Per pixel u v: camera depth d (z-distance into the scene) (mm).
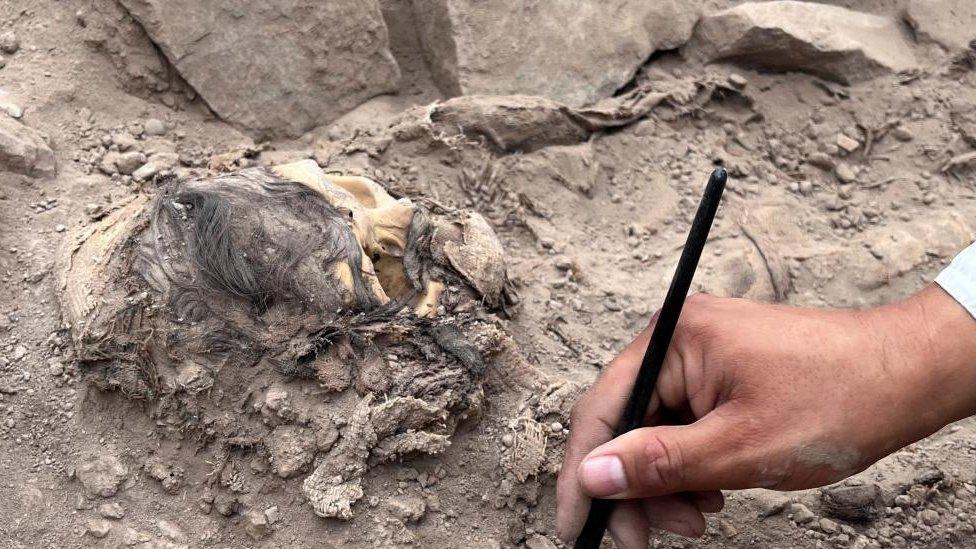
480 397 2039
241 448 1944
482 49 2980
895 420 1718
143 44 2730
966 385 1729
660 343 1782
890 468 2314
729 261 2740
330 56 2865
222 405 1946
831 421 1693
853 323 1779
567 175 2885
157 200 2100
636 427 1817
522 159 2873
